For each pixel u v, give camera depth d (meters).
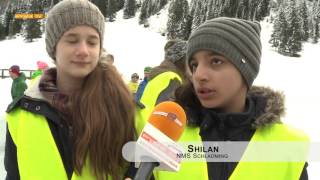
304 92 25.12
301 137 1.80
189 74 1.80
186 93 1.84
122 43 52.28
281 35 46.16
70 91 2.02
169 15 57.34
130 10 66.88
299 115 12.97
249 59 1.70
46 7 65.12
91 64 1.97
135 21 64.62
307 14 53.47
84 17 1.95
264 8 60.31
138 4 69.44
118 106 1.97
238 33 1.68
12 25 60.84
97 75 1.98
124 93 2.00
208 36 1.67
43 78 2.00
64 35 1.96
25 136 1.93
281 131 1.78
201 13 56.50
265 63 40.06
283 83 30.67
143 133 1.42
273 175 1.71
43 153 1.91
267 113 1.73
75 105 1.94
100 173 1.91
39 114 1.94
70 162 1.92
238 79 1.71
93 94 1.93
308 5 59.09
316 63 41.97
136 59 44.28
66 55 1.94
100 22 2.02
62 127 1.94
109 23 64.12
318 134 9.71
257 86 1.88
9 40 56.94
